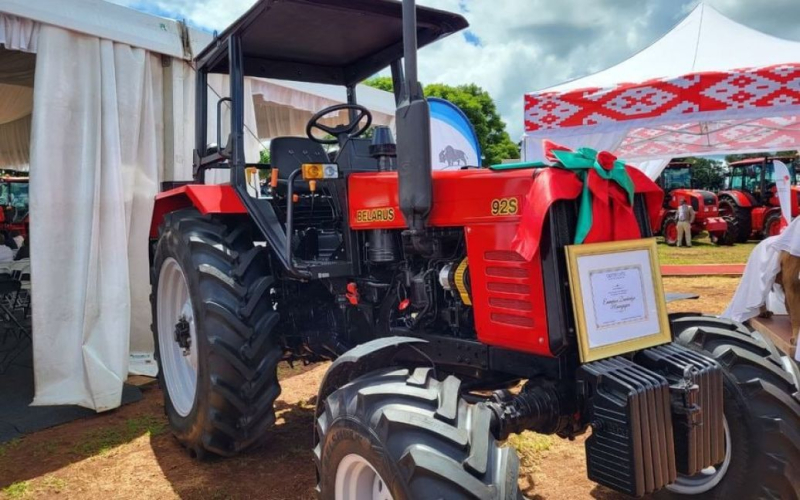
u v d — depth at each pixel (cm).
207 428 315
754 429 241
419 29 345
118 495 304
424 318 277
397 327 292
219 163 410
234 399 309
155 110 531
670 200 1764
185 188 365
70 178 452
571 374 234
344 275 303
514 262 231
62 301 446
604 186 228
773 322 424
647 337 236
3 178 1355
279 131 845
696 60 694
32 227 433
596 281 224
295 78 389
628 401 202
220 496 300
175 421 356
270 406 321
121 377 459
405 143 243
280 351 326
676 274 1034
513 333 233
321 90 705
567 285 222
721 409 229
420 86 242
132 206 512
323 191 365
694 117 613
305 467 332
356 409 210
